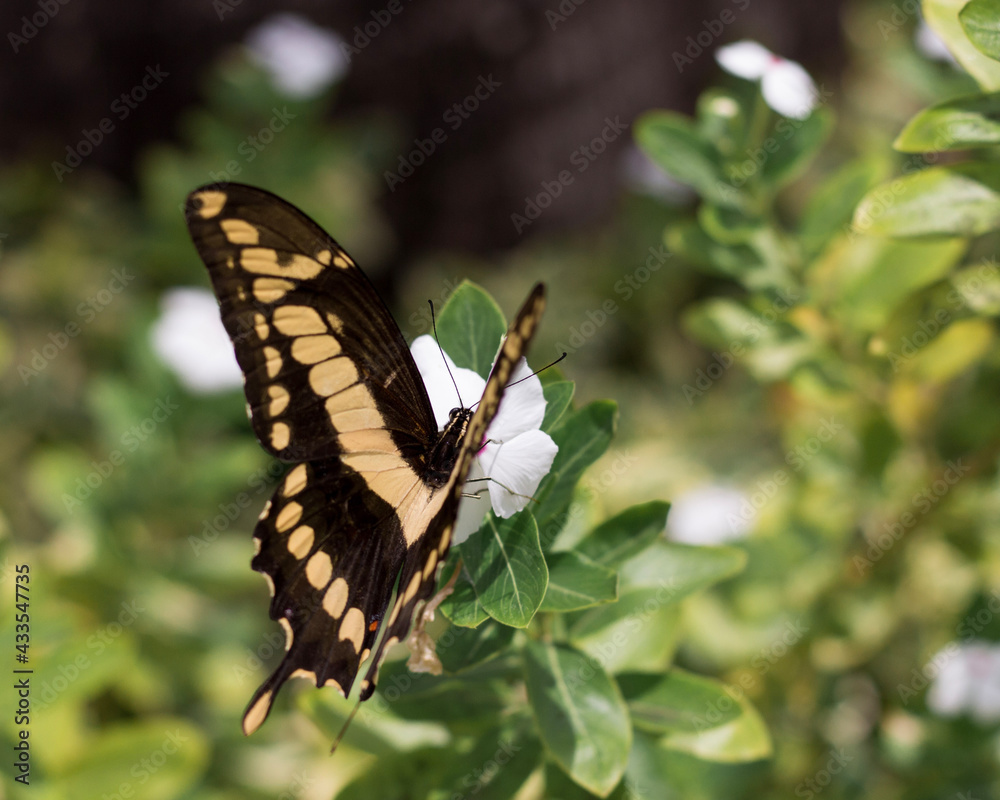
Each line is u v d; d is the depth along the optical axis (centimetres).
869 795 64
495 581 52
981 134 53
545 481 54
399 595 53
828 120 62
